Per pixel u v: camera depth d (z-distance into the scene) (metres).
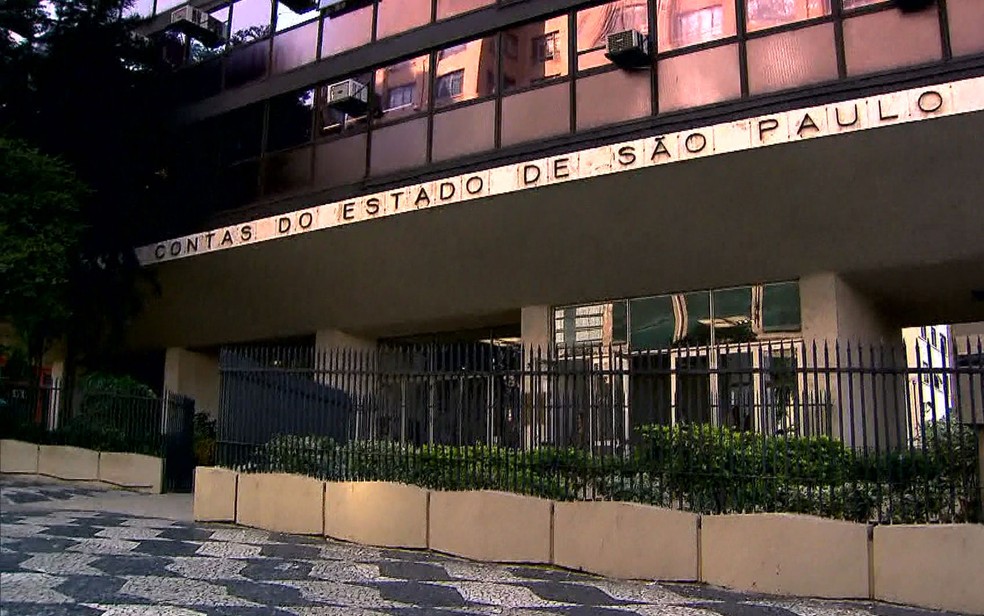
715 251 11.96
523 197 12.94
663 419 7.95
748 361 8.69
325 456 9.85
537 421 8.50
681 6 12.16
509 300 14.04
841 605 6.63
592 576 7.77
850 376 7.32
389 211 14.27
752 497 7.46
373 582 7.28
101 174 17.03
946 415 6.99
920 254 10.75
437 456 9.05
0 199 14.55
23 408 16.75
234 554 8.39
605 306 13.30
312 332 16.75
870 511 7.07
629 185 12.07
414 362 9.43
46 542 8.72
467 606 6.44
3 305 14.93
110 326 18.78
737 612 6.38
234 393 10.90
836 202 10.93
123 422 15.41
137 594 6.49
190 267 17.19
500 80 13.57
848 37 10.89
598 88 12.64
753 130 11.15
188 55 17.92
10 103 16.38
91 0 16.53
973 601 6.37
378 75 15.06
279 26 16.62
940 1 10.35
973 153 10.02
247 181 16.58
